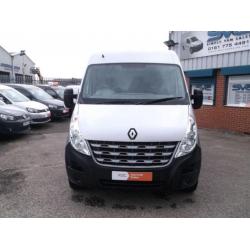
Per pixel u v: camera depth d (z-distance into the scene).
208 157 7.16
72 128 4.23
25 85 15.08
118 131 3.95
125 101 4.57
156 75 5.04
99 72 5.12
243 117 10.48
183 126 4.09
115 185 4.00
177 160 3.95
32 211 4.09
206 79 12.23
